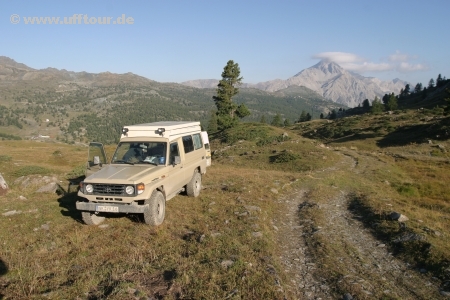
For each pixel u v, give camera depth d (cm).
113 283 521
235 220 907
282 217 1070
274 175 1948
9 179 1675
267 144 4547
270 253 684
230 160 3462
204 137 1380
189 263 597
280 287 526
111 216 909
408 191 1989
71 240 720
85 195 788
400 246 796
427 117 6719
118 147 962
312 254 740
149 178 817
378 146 5231
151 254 644
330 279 607
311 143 4416
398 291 574
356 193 1547
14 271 566
